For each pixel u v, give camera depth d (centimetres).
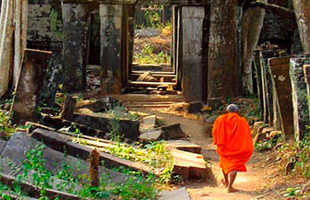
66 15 2005
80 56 2006
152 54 3309
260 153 1243
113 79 1995
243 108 1767
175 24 2394
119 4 1973
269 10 2038
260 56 1423
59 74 1427
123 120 1267
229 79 1873
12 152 867
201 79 1970
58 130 1176
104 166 945
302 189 836
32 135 925
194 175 995
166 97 1962
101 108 1631
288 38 2284
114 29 1986
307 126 980
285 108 1130
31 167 817
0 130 1032
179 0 1962
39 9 2139
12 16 1458
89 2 2003
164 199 838
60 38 2147
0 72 1438
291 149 1053
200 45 1969
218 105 1858
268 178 1002
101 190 781
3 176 759
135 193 826
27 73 1166
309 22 1573
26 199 728
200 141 1490
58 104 1434
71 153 933
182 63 2020
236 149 918
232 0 1862
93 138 1161
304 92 1010
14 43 1457
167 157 1046
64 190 770
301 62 1019
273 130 1304
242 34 1998
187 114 1828
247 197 870
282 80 1127
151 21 3731
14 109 1169
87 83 2034
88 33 2059
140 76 2325
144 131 1361
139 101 1942
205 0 1958
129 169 940
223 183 979
